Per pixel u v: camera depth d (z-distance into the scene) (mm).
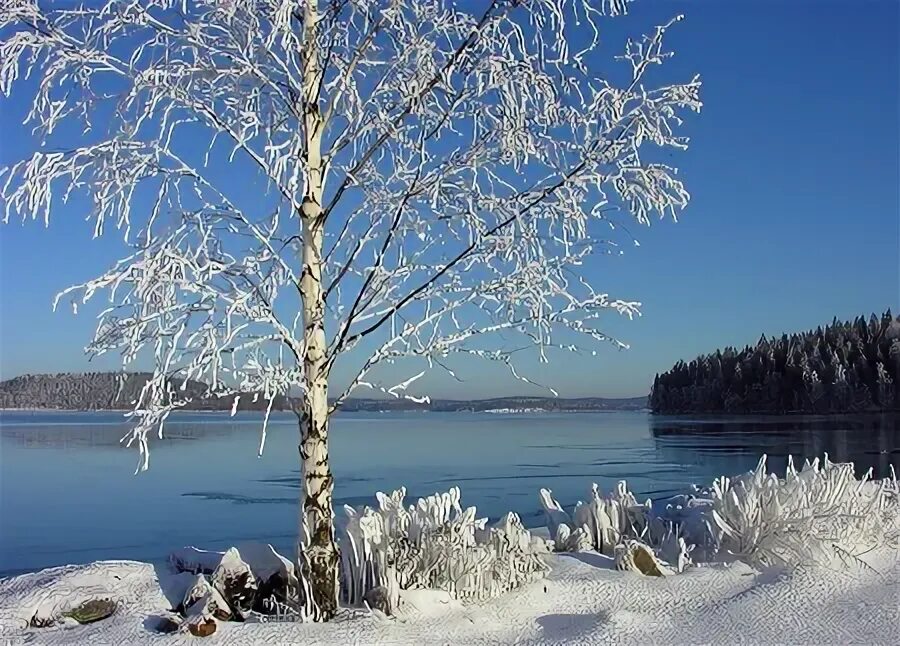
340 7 6012
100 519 18562
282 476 28266
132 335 5277
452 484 25109
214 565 6555
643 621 5703
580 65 5957
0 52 5348
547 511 9141
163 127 5641
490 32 5820
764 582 6637
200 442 51000
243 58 5840
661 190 6027
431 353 6066
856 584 6484
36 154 5301
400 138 6086
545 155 6043
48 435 61875
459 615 5777
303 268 6129
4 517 18922
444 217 6094
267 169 5898
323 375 6066
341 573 6430
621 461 34812
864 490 8836
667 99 5930
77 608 5629
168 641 5160
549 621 5836
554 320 6082
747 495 7699
